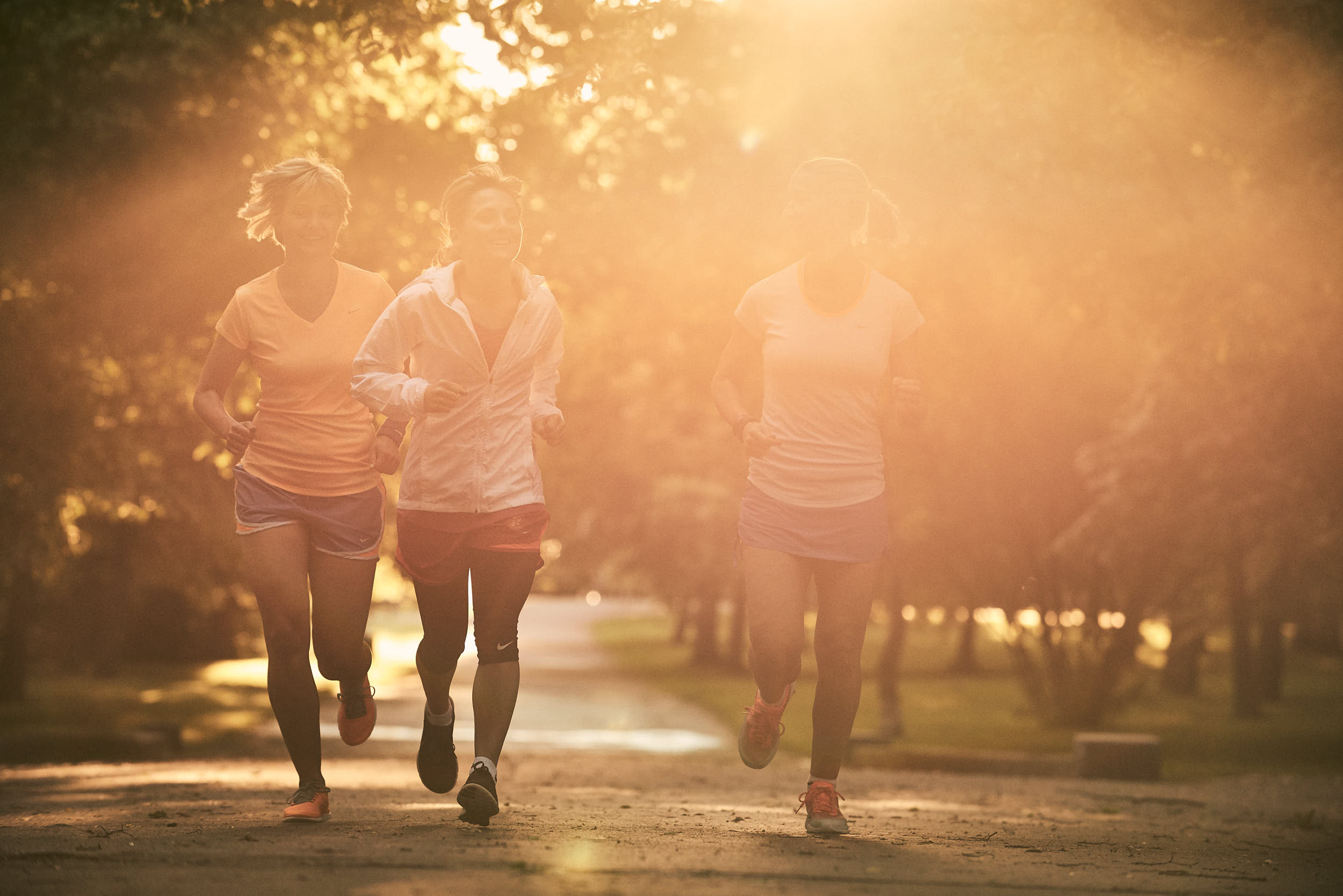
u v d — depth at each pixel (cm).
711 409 3164
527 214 2200
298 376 825
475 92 2266
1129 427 2844
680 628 10581
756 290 863
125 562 4516
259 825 808
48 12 1852
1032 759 2656
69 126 1930
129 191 2003
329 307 836
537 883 587
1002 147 1719
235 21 1897
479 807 774
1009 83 1464
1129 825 1123
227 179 2020
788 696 873
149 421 2692
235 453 823
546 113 2241
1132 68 1424
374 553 846
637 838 757
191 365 2494
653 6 1484
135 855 653
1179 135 1658
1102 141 1692
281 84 2075
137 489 2812
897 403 850
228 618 7906
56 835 751
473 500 798
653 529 7031
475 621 816
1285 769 3253
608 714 4419
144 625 7512
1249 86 1505
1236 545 3294
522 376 816
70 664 6400
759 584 834
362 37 1411
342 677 863
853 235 870
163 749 2936
